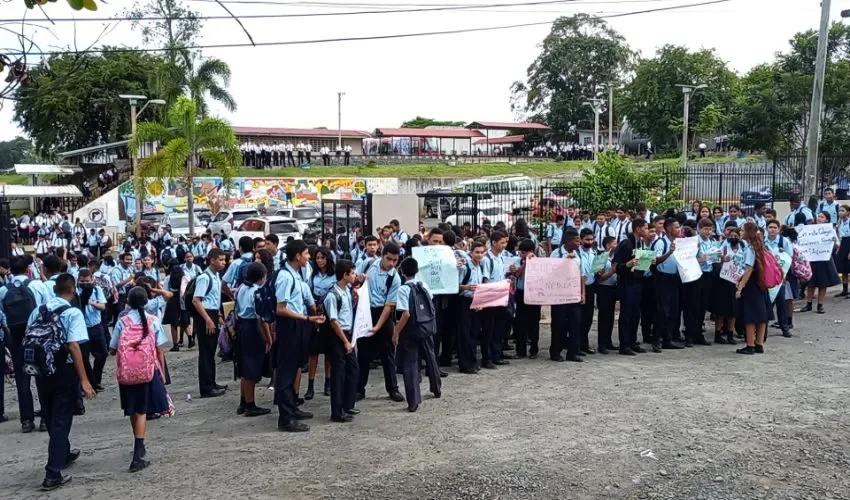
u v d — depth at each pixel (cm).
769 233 1267
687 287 1197
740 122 3931
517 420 795
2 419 957
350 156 5738
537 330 1165
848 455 669
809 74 3806
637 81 6556
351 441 750
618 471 640
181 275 1419
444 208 2641
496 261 1077
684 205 2202
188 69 4038
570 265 1107
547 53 7669
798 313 1452
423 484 623
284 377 810
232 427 844
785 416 781
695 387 913
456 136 6681
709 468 644
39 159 5881
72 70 559
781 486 606
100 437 838
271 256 1008
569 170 5531
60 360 679
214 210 4203
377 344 938
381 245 1294
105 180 4812
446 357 1110
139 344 696
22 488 669
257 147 5075
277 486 632
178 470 689
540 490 605
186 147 2816
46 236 3122
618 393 897
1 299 932
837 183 2500
